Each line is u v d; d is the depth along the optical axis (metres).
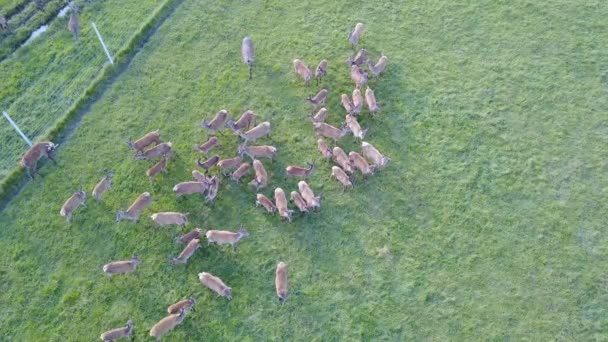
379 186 19.53
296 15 24.52
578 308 16.83
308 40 23.66
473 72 22.31
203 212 19.28
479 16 24.00
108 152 20.83
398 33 23.67
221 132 21.22
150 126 21.47
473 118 21.02
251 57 22.39
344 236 18.55
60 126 21.39
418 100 21.62
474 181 19.47
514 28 23.52
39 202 19.73
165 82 22.67
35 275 18.23
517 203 18.94
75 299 17.72
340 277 17.73
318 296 17.42
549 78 21.94
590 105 21.14
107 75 22.80
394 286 17.50
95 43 23.86
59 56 23.55
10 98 22.42
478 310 16.94
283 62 23.03
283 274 17.25
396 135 20.75
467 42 23.20
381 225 18.70
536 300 17.03
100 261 18.42
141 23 24.39
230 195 19.59
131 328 16.78
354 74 21.52
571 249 17.91
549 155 19.98
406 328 16.75
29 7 25.09
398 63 22.75
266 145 20.66
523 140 20.41
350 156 19.42
